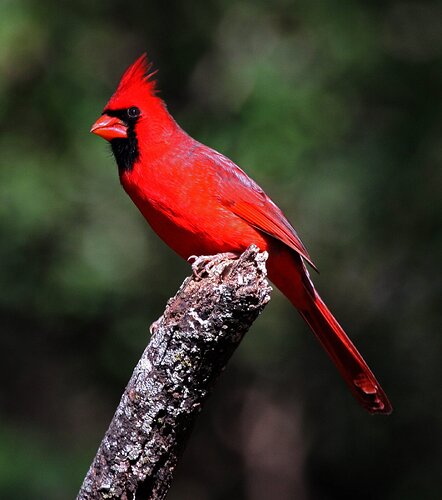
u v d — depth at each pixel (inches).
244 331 181.3
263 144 433.4
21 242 450.6
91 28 464.1
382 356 454.3
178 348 179.9
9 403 489.7
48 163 454.0
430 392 449.4
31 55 450.6
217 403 512.7
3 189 447.2
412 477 463.5
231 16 473.4
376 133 445.1
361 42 450.9
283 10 466.9
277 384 501.7
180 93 478.3
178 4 475.2
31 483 411.2
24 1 449.1
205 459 519.5
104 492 183.6
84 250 457.4
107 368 473.7
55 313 462.3
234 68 452.8
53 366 495.8
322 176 440.5
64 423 487.5
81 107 453.1
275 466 510.6
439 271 439.2
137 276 461.4
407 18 467.5
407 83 444.5
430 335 448.8
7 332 493.4
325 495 505.0
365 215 439.2
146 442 181.8
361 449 477.7
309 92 439.8
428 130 431.8
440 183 425.1
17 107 454.9
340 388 482.3
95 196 461.7
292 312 472.1
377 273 463.2
